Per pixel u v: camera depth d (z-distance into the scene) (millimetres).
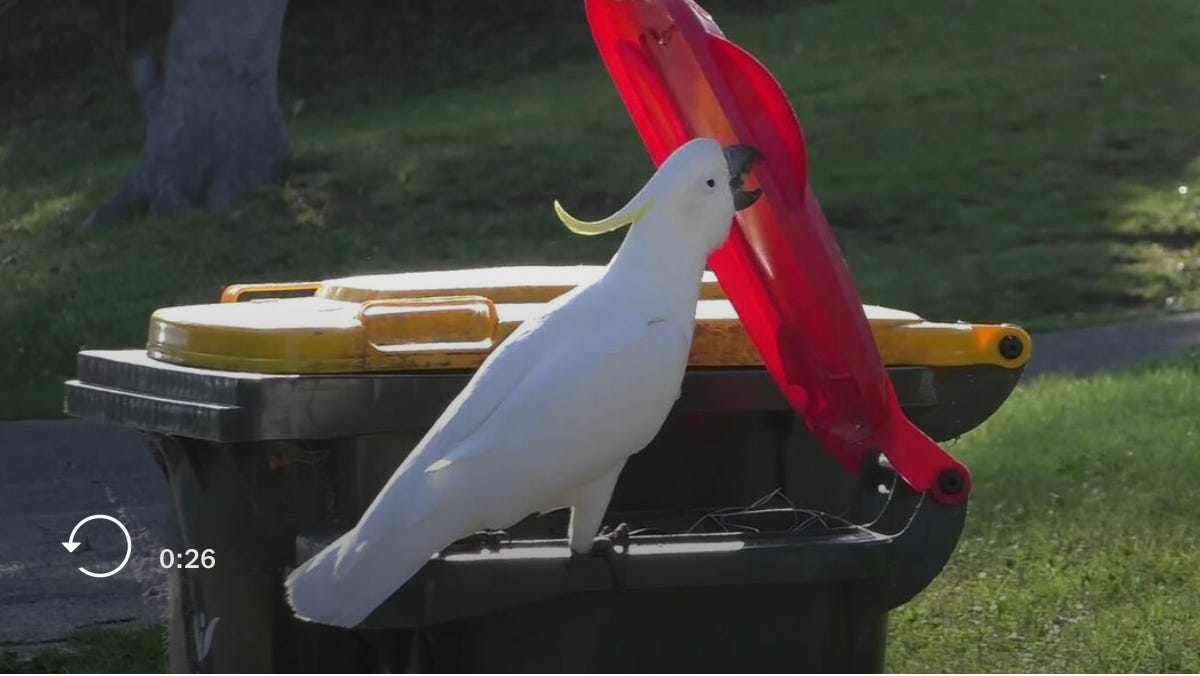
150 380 6875
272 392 6406
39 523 14094
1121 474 13156
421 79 41688
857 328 6516
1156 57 36031
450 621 6141
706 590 6316
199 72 29297
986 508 12469
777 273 6695
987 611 10406
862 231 27203
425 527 5781
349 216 27969
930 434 7488
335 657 6828
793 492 7297
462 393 6090
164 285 25281
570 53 42594
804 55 38719
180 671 7324
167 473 7344
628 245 6324
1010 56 36875
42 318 24156
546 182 29219
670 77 6879
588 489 6062
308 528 6672
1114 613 10289
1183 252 25844
